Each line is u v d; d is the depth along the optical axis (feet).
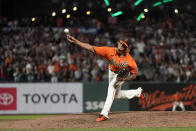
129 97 109.70
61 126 97.45
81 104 194.08
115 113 114.42
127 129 88.69
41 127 97.71
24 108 194.08
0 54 224.74
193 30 272.72
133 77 100.63
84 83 194.49
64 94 194.70
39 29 256.73
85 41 251.39
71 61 214.07
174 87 191.93
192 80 207.62
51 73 202.28
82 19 279.49
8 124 107.34
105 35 267.80
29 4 334.44
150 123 97.40
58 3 306.96
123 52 98.68
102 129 89.56
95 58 219.61
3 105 193.57
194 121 99.50
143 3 278.87
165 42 252.01
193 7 306.35
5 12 322.96
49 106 194.59
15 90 194.08
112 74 102.63
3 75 202.49
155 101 190.19
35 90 194.49
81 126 96.27
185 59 226.99
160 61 219.61
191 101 192.34
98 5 299.38
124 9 286.87
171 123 97.09
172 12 156.76
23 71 201.26
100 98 193.16
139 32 268.00
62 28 256.11
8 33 255.91
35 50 224.74
